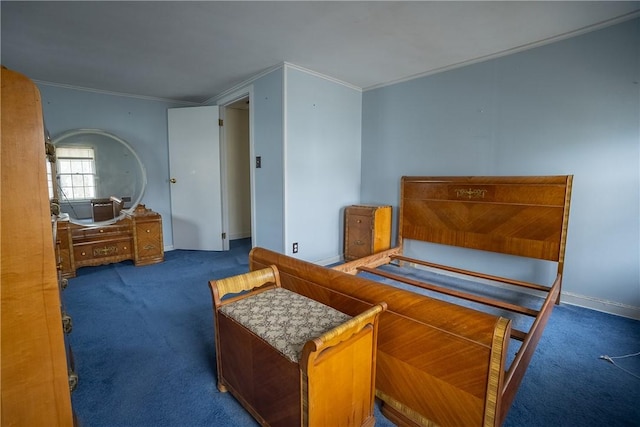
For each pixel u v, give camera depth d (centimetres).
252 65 305
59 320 84
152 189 432
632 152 226
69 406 88
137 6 197
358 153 395
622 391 160
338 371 113
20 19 212
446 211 307
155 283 314
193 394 159
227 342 148
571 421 141
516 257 284
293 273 177
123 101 402
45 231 79
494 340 104
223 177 434
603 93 233
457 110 310
